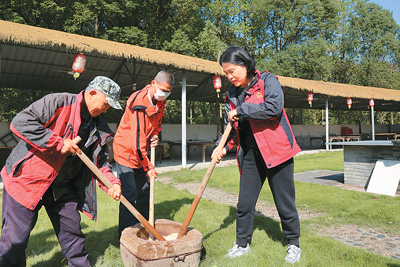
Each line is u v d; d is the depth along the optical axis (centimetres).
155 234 243
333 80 3906
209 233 358
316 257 278
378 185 573
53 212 249
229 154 1611
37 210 232
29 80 1217
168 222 286
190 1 2214
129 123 319
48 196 242
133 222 328
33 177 221
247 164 300
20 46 888
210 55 2347
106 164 264
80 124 237
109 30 2006
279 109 258
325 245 308
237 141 308
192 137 1653
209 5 2628
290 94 1811
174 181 798
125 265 234
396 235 355
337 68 3797
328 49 3030
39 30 846
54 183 238
